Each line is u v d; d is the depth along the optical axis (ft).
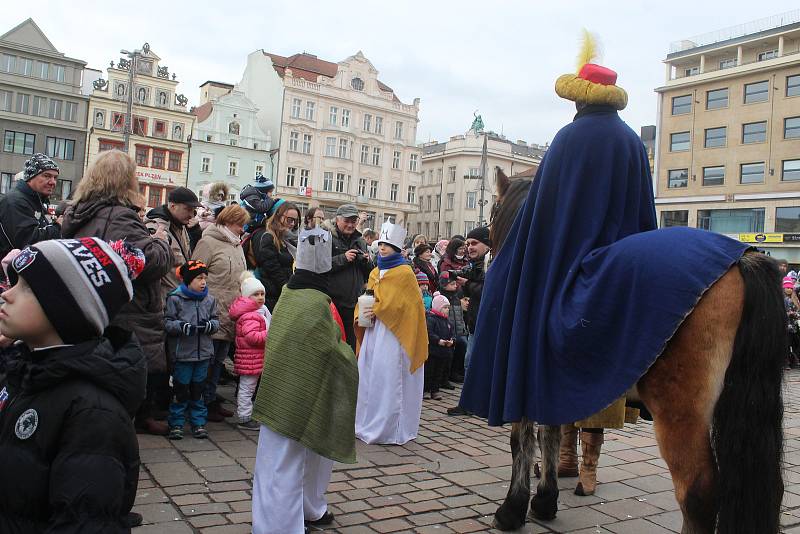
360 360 20.22
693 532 8.90
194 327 17.51
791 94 129.70
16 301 5.86
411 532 12.53
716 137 141.18
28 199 15.25
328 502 13.96
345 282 22.93
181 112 159.43
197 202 19.76
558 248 11.09
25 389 5.90
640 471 17.99
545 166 11.77
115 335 6.48
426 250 31.63
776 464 8.63
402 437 19.54
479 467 17.22
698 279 9.07
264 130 176.55
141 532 11.53
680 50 149.48
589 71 11.83
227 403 22.58
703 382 9.02
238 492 13.83
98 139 152.15
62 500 5.23
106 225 14.11
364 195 185.26
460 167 222.89
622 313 9.73
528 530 13.07
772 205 131.54
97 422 5.57
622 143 11.38
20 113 146.41
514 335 11.35
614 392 9.59
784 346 8.86
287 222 23.08
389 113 188.75
